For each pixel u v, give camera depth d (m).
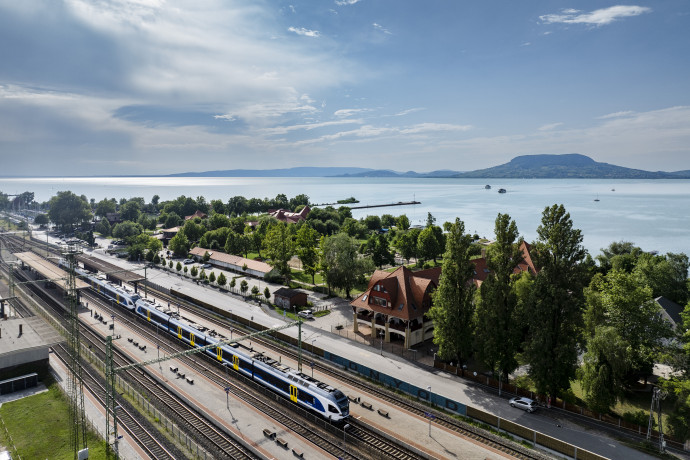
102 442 45.84
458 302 62.75
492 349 58.16
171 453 43.91
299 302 98.88
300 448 44.97
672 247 170.12
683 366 52.28
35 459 43.09
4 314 86.75
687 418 45.03
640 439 46.47
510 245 62.19
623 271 57.47
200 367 67.94
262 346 76.25
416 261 163.62
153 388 60.41
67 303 98.25
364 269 105.31
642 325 55.38
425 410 53.47
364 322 80.94
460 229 63.25
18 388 58.88
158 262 151.88
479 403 55.28
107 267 128.25
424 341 77.25
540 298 54.72
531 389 59.84
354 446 46.06
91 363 68.25
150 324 89.62
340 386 60.44
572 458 42.88
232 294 112.56
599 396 49.81
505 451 44.53
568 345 53.03
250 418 51.59
